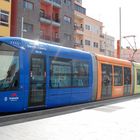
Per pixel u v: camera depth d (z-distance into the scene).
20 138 8.30
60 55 14.73
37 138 8.35
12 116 11.05
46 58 13.67
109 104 17.97
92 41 70.88
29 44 12.78
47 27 50.69
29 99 12.57
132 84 24.52
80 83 16.53
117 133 9.30
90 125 10.57
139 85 26.11
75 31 63.44
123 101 20.08
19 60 12.26
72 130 9.59
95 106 16.53
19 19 43.22
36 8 46.72
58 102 14.52
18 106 12.09
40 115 12.39
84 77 16.94
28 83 12.52
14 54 12.17
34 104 12.88
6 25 40.25
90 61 17.72
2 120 10.59
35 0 46.44
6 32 40.22
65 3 54.97
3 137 8.38
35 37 46.53
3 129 9.49
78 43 65.88
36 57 13.06
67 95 15.24
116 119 12.02
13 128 9.68
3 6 39.75
